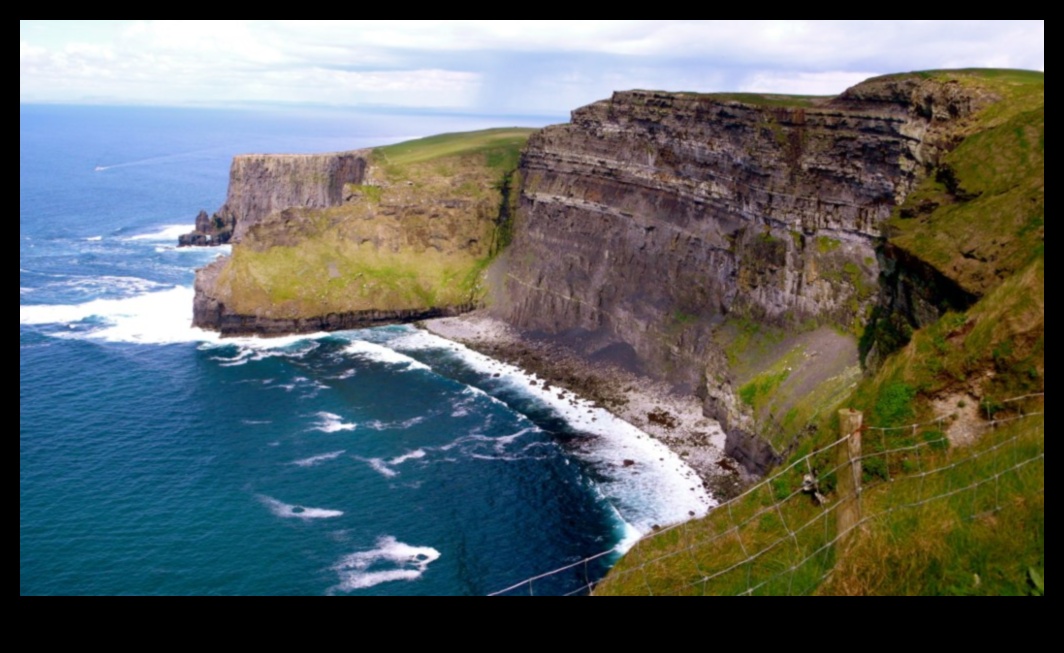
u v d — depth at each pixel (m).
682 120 108.25
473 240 145.75
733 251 98.12
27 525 67.06
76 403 95.44
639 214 114.38
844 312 81.56
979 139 61.06
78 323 128.75
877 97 81.38
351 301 132.12
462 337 126.75
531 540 66.75
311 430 89.56
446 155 163.00
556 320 123.06
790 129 91.12
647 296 110.31
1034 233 48.94
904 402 38.06
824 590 27.92
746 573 33.75
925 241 55.88
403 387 104.44
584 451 84.44
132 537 65.75
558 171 131.38
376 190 149.88
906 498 30.73
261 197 187.38
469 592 58.78
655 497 74.25
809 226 87.44
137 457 81.25
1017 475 27.92
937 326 40.31
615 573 38.25
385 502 72.94
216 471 78.56
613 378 105.56
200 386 102.94
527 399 100.25
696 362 98.06
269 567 61.81
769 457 75.50
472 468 80.31
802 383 78.25
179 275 163.38
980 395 36.38
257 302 126.62
